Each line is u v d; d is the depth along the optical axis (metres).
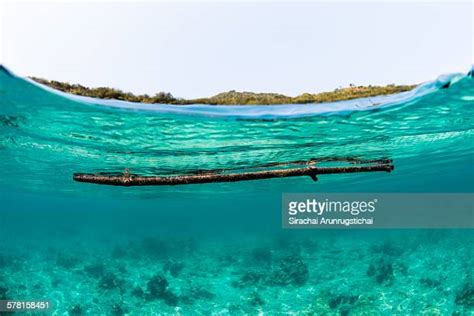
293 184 27.78
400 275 17.25
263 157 16.23
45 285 19.41
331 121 11.25
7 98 9.28
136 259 23.86
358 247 25.67
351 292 15.55
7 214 63.12
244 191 30.88
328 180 26.91
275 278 17.47
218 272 20.52
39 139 13.61
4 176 23.62
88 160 16.50
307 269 18.56
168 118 10.34
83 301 16.94
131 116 10.21
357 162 18.41
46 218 71.31
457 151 21.33
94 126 11.45
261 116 10.29
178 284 18.53
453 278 16.39
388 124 12.37
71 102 9.35
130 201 36.81
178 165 17.08
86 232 62.47
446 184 44.06
